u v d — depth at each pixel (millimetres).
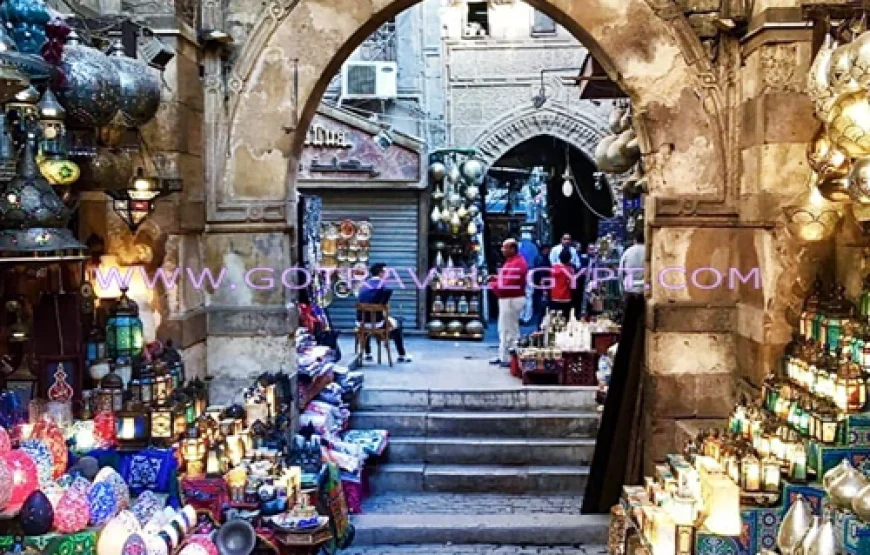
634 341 6719
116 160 5180
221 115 6523
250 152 6527
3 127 4066
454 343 13477
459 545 6531
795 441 4746
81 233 5930
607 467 6855
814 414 4699
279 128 6508
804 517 3873
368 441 7852
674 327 6371
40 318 5090
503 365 10789
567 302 13000
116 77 4598
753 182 6020
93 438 4875
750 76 6090
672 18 6324
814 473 4629
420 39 15281
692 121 6359
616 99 9727
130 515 3992
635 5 6348
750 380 6047
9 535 3789
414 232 14211
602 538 6531
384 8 6430
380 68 14594
